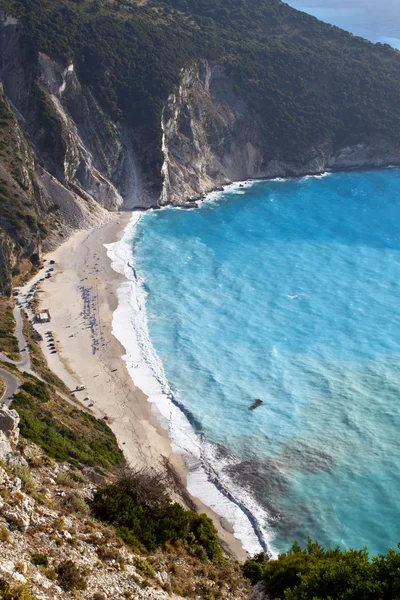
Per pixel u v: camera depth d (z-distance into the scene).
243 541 59.94
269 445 73.69
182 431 75.44
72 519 34.56
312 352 92.31
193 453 71.88
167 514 42.28
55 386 77.50
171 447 72.44
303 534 61.56
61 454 49.97
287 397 82.31
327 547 59.94
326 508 64.88
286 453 72.50
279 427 76.75
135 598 29.55
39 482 38.00
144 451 70.44
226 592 37.38
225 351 92.25
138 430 74.25
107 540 34.06
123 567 31.91
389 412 79.25
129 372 85.69
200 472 69.06
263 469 70.06
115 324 97.38
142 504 41.88
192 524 45.91
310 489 67.31
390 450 72.88
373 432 75.81
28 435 50.94
